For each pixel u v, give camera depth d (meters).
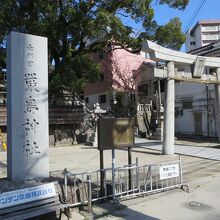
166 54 15.71
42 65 7.58
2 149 21.14
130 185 8.20
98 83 37.44
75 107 24.42
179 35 22.44
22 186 6.47
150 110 29.48
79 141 24.56
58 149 21.11
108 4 20.92
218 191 8.86
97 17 19.36
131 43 22.55
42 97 7.53
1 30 20.05
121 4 21.11
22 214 5.75
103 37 22.11
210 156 15.47
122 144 7.81
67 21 20.61
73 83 22.02
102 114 28.53
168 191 8.63
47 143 7.55
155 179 9.57
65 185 6.85
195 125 27.44
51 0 19.92
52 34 20.47
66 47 22.36
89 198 7.02
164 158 15.12
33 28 19.81
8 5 19.80
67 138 24.00
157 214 7.00
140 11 21.25
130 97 33.41
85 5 20.22
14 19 19.94
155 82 30.22
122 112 31.58
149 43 15.07
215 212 7.14
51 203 6.34
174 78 16.12
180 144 21.36
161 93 29.48
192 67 16.95
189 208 7.41
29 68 7.41
